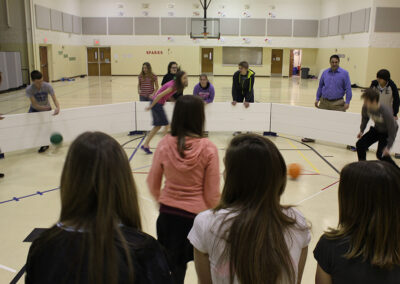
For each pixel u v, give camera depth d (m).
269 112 7.73
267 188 1.20
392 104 5.43
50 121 6.44
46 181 4.90
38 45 18.33
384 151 4.30
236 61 25.53
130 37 24.64
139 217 1.10
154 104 5.86
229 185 1.26
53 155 6.16
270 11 24.19
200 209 2.01
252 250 1.15
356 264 1.21
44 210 3.98
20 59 17.03
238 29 24.36
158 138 7.41
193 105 1.99
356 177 1.22
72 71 23.08
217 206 1.29
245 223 1.17
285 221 1.21
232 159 1.24
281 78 24.91
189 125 2.02
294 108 7.36
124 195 1.03
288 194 4.52
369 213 1.20
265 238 1.16
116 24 24.48
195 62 25.02
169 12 24.27
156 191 2.14
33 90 6.16
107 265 0.93
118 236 0.98
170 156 2.02
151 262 1.01
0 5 16.30
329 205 4.20
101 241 0.94
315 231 3.56
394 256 1.17
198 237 1.27
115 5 24.25
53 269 0.94
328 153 6.46
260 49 25.22
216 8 24.11
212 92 7.57
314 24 24.36
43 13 18.72
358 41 19.14
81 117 6.90
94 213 1.00
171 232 2.05
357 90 18.05
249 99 7.73
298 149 6.73
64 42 21.70
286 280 1.18
